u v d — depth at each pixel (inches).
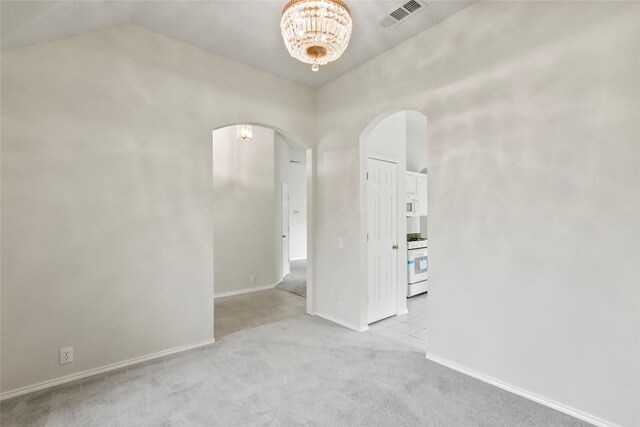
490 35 92.4
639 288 68.2
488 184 93.0
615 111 71.0
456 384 91.6
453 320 101.5
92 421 76.2
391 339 126.0
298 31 69.3
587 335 74.9
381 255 151.2
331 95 150.3
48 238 91.7
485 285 93.6
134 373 98.6
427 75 109.3
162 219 111.6
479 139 95.1
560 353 79.0
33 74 90.0
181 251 115.6
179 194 115.5
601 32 72.6
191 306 117.8
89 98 98.4
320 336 129.2
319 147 156.6
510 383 88.0
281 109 145.9
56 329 92.6
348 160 140.9
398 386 90.7
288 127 148.5
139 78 107.7
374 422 75.2
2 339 85.5
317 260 157.6
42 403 83.1
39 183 90.4
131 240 105.3
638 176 68.2
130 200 105.3
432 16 102.3
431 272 107.9
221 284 199.0
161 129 111.9
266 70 139.6
